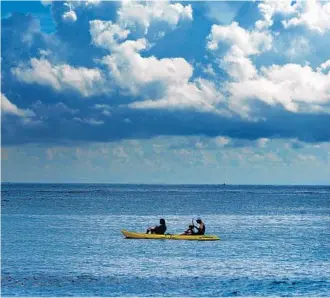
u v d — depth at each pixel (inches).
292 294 1540.4
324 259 2073.1
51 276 1720.0
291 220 4057.6
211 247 2345.0
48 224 3464.6
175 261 1991.9
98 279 1681.8
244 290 1571.1
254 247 2379.4
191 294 1520.7
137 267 1873.8
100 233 2930.6
